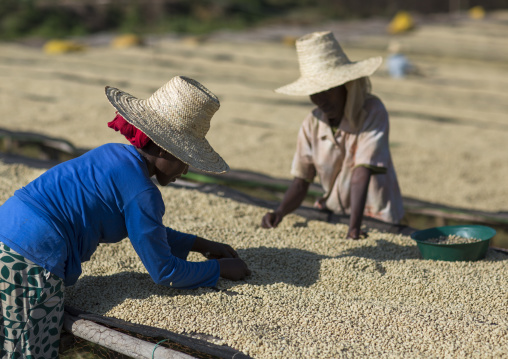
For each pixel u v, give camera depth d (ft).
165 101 8.93
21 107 30.94
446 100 39.63
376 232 13.01
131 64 50.03
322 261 11.16
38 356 8.63
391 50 49.39
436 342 8.48
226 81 43.37
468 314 9.29
